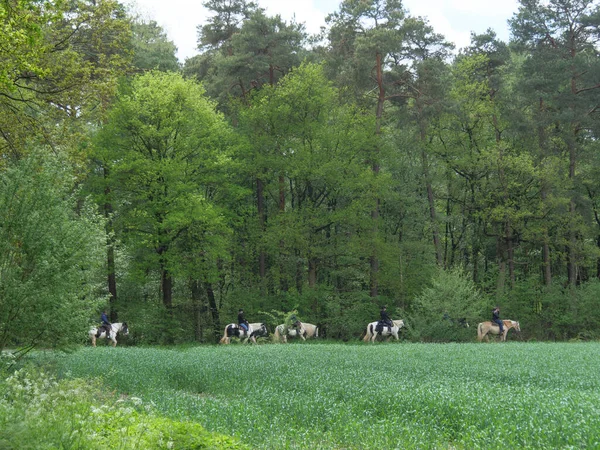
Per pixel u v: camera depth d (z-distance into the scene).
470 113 49.47
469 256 56.44
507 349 30.39
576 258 50.41
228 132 43.03
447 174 51.94
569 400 13.59
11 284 16.67
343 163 44.75
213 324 45.56
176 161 39.50
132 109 38.66
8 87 18.48
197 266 40.62
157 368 21.14
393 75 48.16
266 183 48.06
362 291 46.72
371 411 13.33
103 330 38.16
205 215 38.59
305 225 45.09
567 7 49.59
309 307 46.00
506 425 11.40
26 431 8.15
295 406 13.61
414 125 51.06
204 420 12.06
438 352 28.19
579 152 52.38
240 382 18.36
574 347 32.62
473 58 50.81
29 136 22.55
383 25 47.69
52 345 17.80
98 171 42.38
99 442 8.60
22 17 17.67
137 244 39.75
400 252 47.00
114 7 24.86
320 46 52.88
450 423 12.20
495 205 50.00
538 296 48.28
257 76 50.00
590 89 50.12
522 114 48.78
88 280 18.75
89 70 23.59
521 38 50.41
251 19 48.19
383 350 29.42
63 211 18.02
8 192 17.42
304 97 45.47
